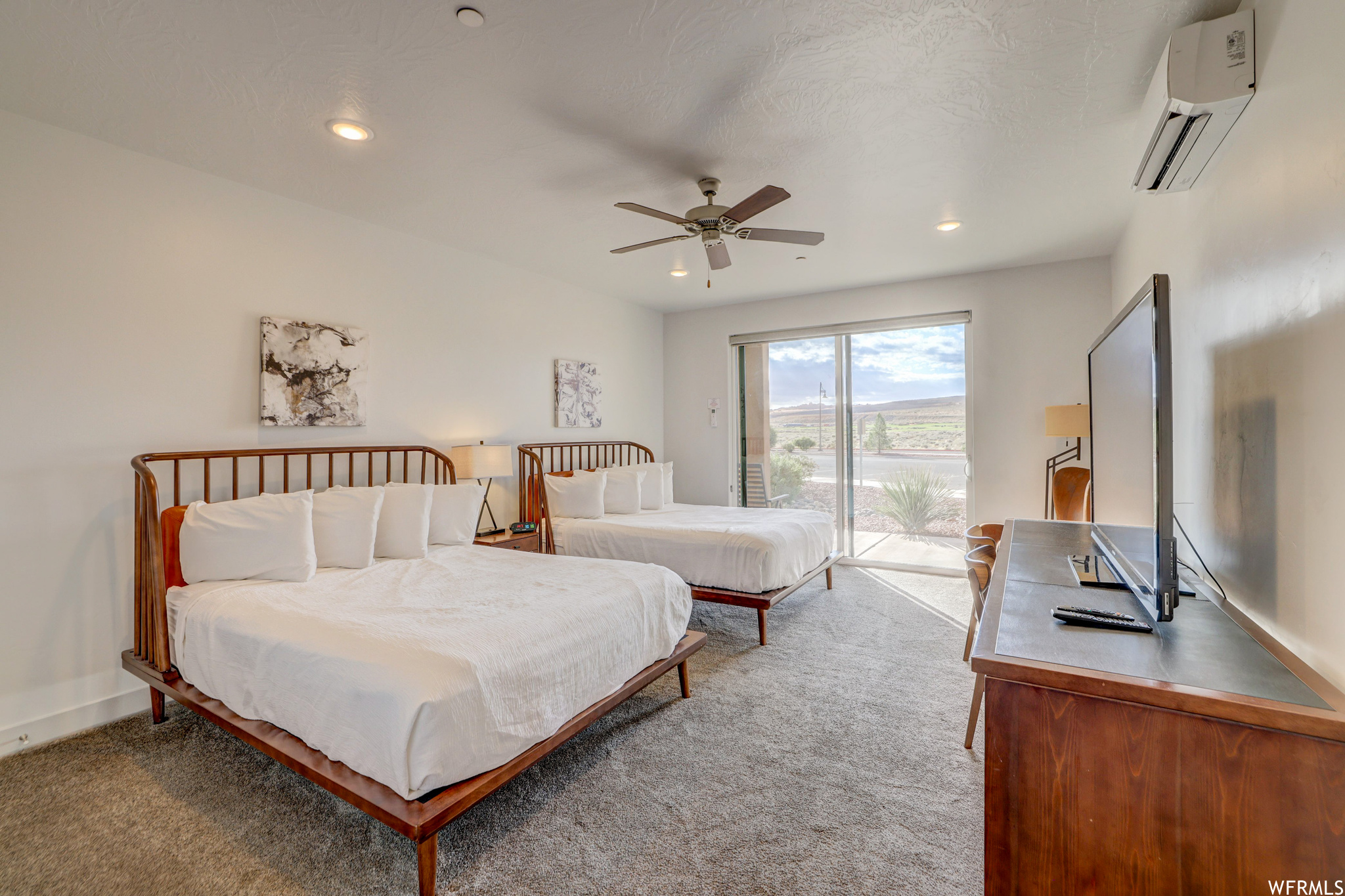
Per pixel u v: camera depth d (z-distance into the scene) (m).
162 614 2.32
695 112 2.33
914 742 2.29
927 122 2.42
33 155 2.34
